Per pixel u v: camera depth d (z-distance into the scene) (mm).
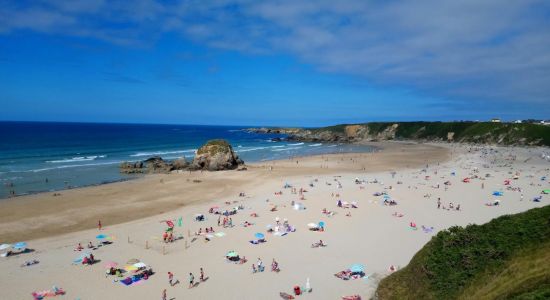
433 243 23609
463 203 50875
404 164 93500
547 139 142625
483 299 16969
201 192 59438
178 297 25281
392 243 35188
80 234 38219
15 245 32656
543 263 17328
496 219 23297
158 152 124500
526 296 14703
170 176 75062
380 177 72875
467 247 21938
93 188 61844
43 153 110375
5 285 26703
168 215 45594
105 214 45812
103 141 164500
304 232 38500
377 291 23344
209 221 42812
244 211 47219
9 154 105500
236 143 177750
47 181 67750
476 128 176000
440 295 19812
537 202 51062
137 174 77438
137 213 46562
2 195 55781
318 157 110375
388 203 50312
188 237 37344
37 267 29859
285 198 54500
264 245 34906
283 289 26406
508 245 20547
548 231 19922
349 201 52000
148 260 31562
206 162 84125
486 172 77812
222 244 35250
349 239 36344
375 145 168000
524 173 75500
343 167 87938
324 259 31547
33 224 41469
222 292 25984
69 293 25609
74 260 31203
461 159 102812
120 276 28234
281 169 84438
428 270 21688
